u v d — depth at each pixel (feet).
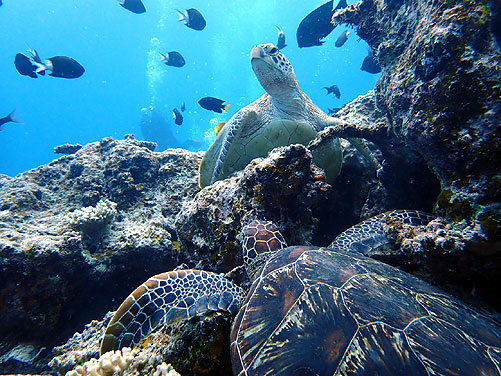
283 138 2.96
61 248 2.48
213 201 2.43
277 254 1.73
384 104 2.41
